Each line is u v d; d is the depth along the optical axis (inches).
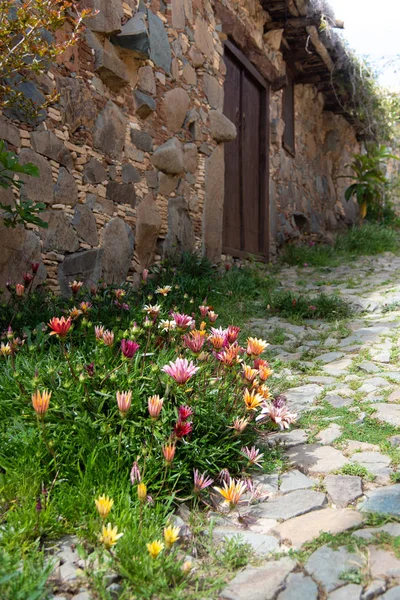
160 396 104.7
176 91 248.1
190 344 110.3
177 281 222.4
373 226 430.3
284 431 118.3
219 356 111.2
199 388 109.6
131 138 217.5
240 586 70.3
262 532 83.5
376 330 195.9
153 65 230.8
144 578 70.6
